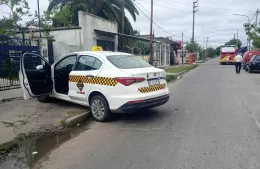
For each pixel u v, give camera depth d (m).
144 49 28.55
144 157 3.88
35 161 3.87
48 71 7.04
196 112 6.66
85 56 6.40
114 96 5.50
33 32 14.48
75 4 22.80
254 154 3.88
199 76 18.25
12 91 9.14
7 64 9.86
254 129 5.10
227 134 4.82
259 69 20.42
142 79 5.51
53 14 19.98
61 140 4.76
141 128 5.35
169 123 5.67
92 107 6.05
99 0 20.78
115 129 5.34
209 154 3.91
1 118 5.97
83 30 15.02
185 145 4.31
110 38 18.47
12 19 11.85
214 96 9.12
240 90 10.59
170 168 3.49
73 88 6.52
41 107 7.06
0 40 9.86
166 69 25.41
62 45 15.28
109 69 5.71
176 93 10.07
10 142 4.50
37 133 5.08
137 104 5.39
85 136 4.96
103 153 4.08
